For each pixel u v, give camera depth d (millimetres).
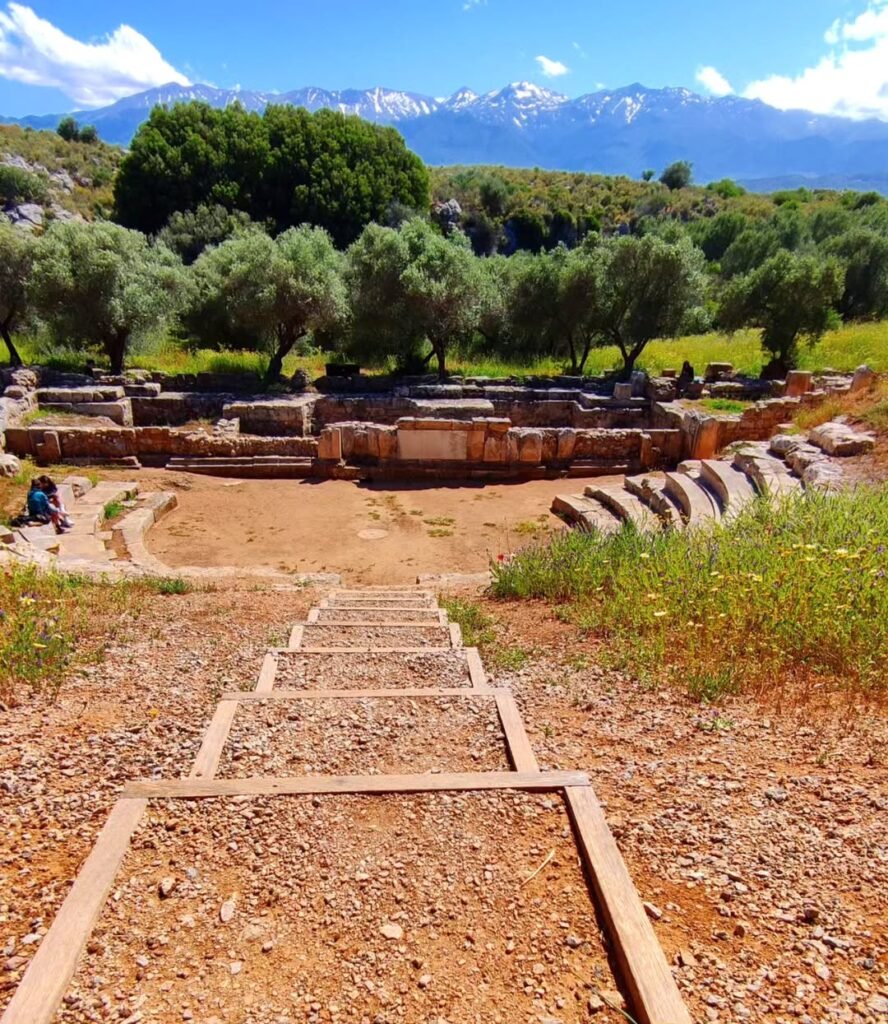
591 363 22125
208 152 40781
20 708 3625
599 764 3162
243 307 17641
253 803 2727
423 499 13344
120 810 2650
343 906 2246
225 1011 1864
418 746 3332
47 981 1901
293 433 16031
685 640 4410
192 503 12578
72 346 19516
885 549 4582
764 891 2301
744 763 3094
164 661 4504
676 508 10242
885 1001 1879
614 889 2248
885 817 2643
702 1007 1870
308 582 8422
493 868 2422
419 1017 1860
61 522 9750
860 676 3654
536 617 5859
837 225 40969
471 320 18562
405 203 45969
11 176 44594
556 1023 1846
